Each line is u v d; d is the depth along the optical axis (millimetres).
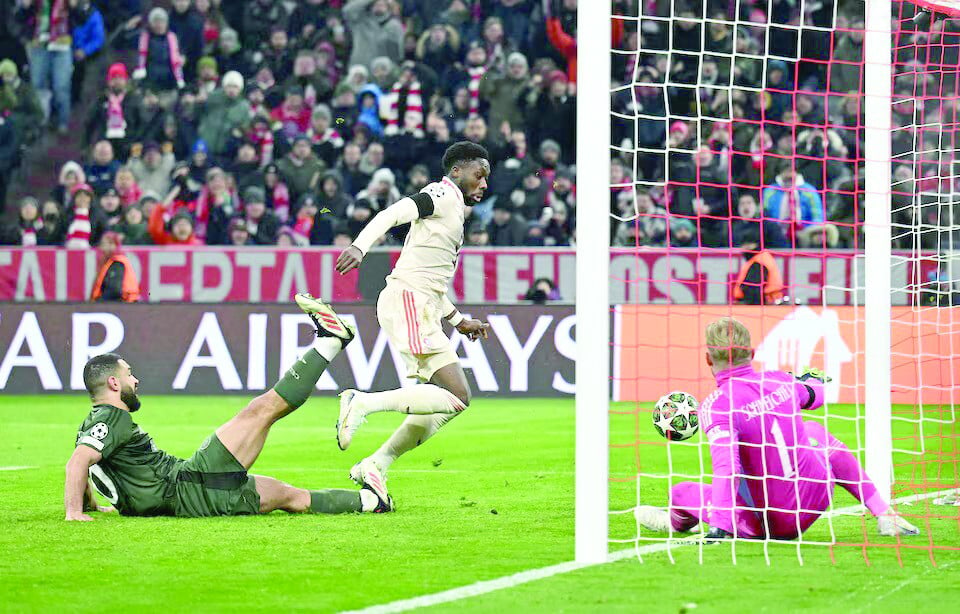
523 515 11703
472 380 25656
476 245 29312
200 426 21609
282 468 16328
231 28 33625
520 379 25578
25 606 7445
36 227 30906
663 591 7859
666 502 12609
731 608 7316
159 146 31828
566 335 25562
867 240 11922
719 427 9539
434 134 31953
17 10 33625
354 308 26141
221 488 11219
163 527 10594
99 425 10961
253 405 11320
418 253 11977
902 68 29922
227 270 26906
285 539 10023
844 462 9984
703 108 31609
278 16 33562
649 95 31750
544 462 16656
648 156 31203
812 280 25828
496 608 7352
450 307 12539
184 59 33375
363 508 11789
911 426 20656
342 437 11078
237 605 7480
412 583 8180
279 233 30219
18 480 14867
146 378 26484
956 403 22984
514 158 30734
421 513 11805
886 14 11812
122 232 30516
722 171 30750
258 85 33156
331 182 30625
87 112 33469
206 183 31172
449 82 32469
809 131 31062
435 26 32812
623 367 24875
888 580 8219
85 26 33469
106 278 27094
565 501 12812
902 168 28797
